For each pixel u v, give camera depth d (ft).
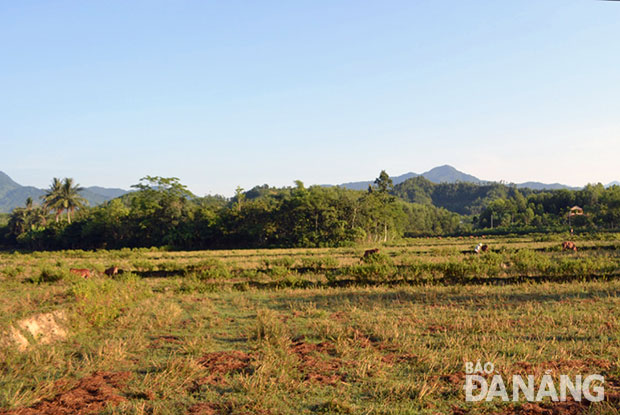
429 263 64.18
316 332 32.37
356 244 204.13
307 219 222.48
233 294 53.01
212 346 29.48
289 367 23.49
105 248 245.04
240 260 106.73
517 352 25.57
